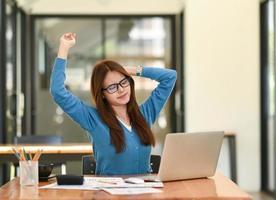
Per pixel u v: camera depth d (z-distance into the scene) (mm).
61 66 2578
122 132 2617
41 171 2504
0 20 6453
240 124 7043
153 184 2309
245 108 7039
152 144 2713
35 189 2229
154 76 2881
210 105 7082
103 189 2176
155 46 8664
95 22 8570
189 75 7133
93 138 2641
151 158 3025
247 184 7035
